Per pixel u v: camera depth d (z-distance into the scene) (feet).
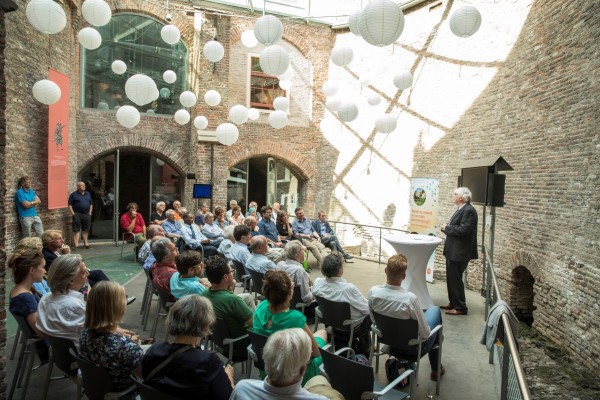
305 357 6.82
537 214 24.82
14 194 28.43
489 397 12.80
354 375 8.98
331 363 9.31
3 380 10.06
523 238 26.09
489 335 12.39
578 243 21.17
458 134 33.78
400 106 40.70
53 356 10.84
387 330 12.09
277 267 15.60
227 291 11.75
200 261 14.11
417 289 19.35
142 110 43.09
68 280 10.32
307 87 48.67
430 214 32.27
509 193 27.76
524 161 26.37
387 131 32.50
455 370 14.60
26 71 29.55
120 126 41.81
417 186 33.37
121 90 42.06
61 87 34.19
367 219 44.47
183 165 44.55
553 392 18.83
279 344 6.75
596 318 19.44
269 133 47.42
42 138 32.12
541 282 24.41
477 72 31.76
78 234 36.76
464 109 33.09
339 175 47.50
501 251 28.35
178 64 44.14
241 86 46.03
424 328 11.57
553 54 23.95
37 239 11.80
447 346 16.63
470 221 19.76
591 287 19.92
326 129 48.83
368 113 44.34
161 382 7.55
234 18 44.60
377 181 43.27
